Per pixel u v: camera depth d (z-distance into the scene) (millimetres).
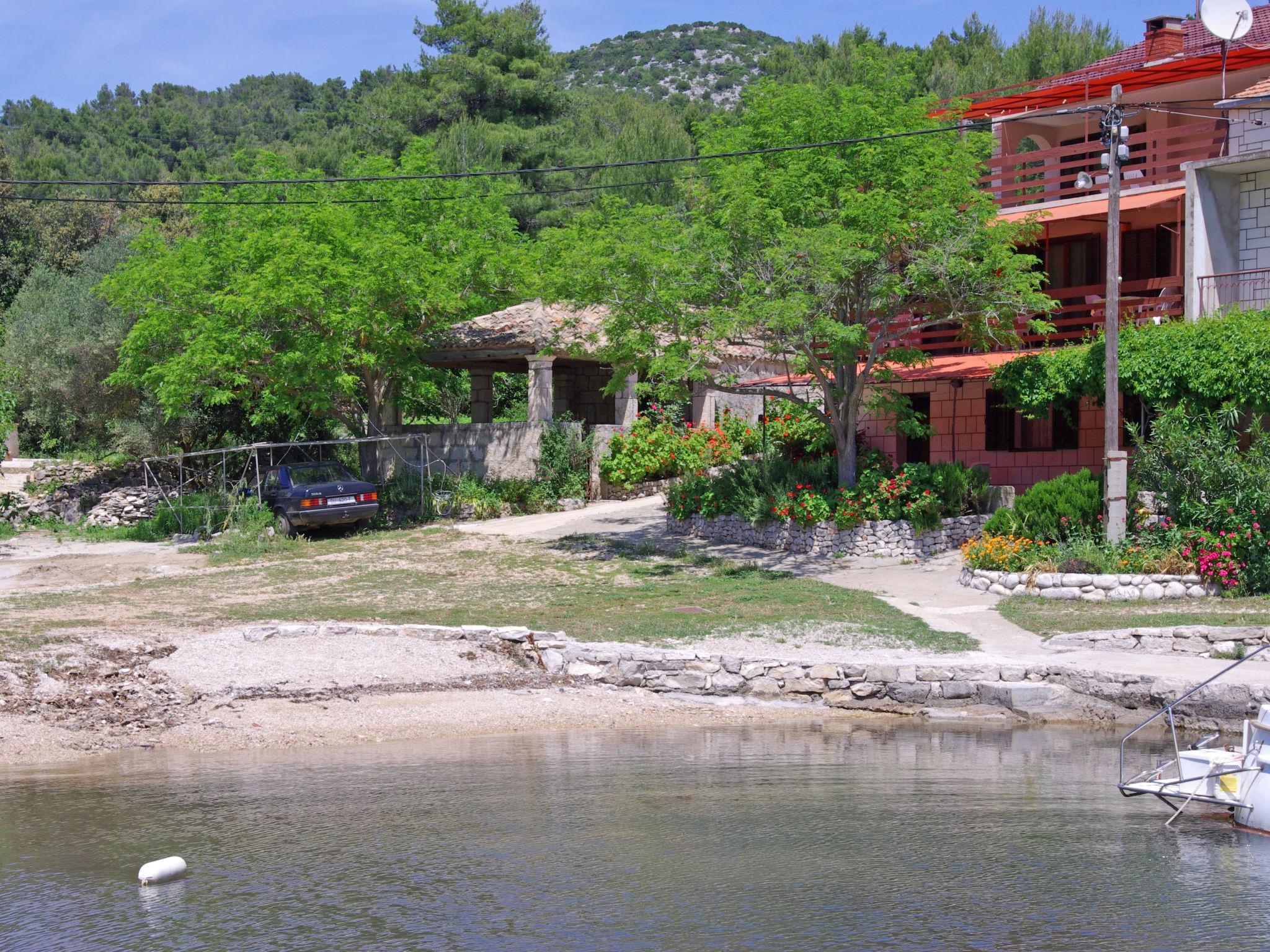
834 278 21781
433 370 32938
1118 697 14820
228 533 28312
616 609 19703
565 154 53250
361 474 34562
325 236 30203
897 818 10406
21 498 35344
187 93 169000
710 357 27828
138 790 11359
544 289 25031
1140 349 21688
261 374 31328
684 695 15992
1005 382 23984
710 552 25203
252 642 17156
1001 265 22984
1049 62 39281
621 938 7723
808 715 15219
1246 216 23656
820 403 28766
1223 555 18859
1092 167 28922
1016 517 22078
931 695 15453
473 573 23516
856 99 23562
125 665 15867
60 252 60125
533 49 58594
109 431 39031
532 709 15062
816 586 21531
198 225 33250
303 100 169375
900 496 24453
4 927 7875
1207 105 23406
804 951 7516
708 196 24297
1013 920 8047
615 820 10328
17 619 18859
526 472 31797
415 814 10492
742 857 9297
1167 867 9156
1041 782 11664
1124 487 20578
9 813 10570
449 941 7633
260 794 11203
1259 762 10109
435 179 33625
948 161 23016
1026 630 17922
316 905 8297
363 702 15109
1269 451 19516
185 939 7664
